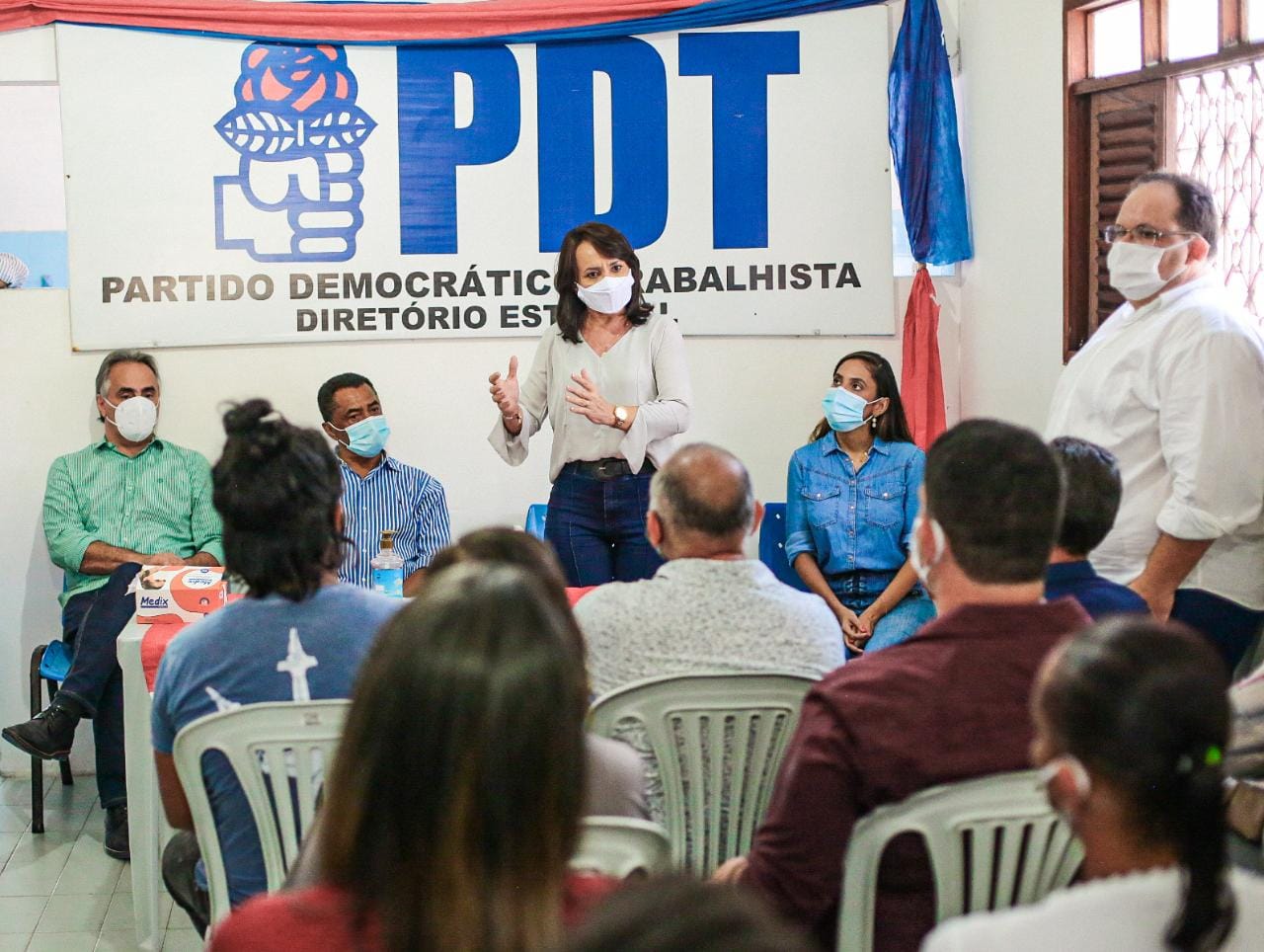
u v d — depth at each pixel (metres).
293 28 4.43
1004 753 1.63
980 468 1.69
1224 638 3.21
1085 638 1.18
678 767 2.16
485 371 4.59
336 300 4.53
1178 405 3.06
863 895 1.66
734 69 4.55
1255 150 3.58
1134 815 1.11
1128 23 4.04
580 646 1.79
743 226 4.59
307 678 2.03
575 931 0.65
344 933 1.07
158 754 2.14
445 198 4.53
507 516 4.64
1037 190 4.36
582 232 3.76
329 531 2.05
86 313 4.43
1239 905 1.07
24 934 3.29
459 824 1.04
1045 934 1.06
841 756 1.64
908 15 4.51
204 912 2.31
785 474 4.68
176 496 4.29
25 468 4.43
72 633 4.13
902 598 3.91
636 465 3.69
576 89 4.53
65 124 4.39
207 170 4.45
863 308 4.64
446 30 4.48
